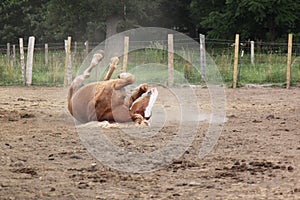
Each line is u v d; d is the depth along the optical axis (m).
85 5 49.44
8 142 12.55
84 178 9.61
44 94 23.28
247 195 8.59
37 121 15.43
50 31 54.00
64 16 51.31
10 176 9.73
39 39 56.41
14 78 28.95
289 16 46.69
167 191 8.85
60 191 8.88
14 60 30.81
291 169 10.06
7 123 15.12
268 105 19.72
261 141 12.66
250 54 35.34
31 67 28.00
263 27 49.03
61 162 10.72
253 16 47.94
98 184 9.27
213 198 8.46
